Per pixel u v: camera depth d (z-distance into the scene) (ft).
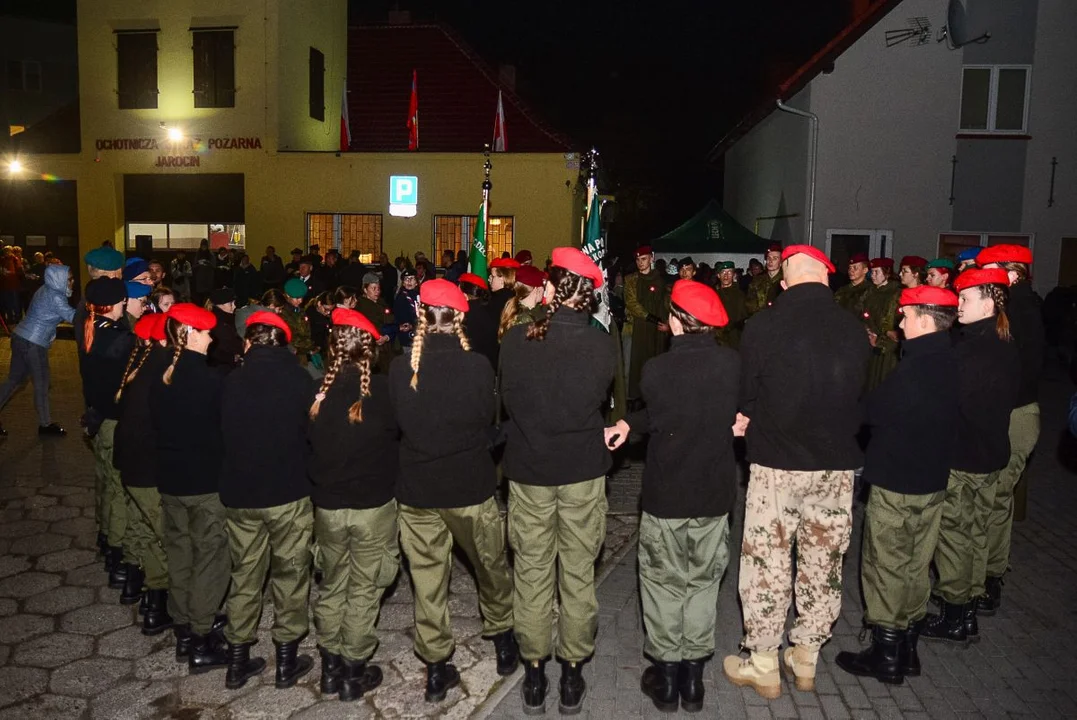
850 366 12.02
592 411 12.11
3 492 22.44
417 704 12.76
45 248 69.77
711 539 12.34
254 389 12.30
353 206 62.18
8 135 117.50
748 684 13.25
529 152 62.85
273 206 63.41
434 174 60.59
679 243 59.88
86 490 22.71
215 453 13.05
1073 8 52.95
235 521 12.57
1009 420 14.26
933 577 17.22
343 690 12.78
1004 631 15.23
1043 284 54.90
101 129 66.18
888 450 12.84
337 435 12.07
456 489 11.99
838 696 13.03
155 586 14.64
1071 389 45.85
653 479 12.28
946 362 12.68
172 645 14.40
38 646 14.26
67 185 69.15
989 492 14.47
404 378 11.85
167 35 64.28
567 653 12.41
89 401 15.96
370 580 12.62
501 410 19.66
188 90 64.34
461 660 14.10
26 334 27.91
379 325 30.60
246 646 13.16
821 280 12.49
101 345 15.69
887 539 13.00
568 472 11.97
